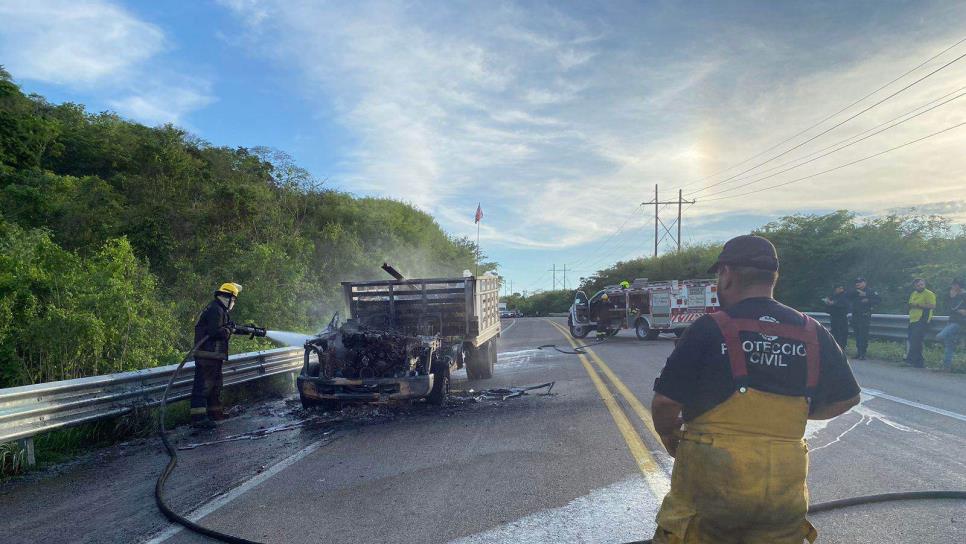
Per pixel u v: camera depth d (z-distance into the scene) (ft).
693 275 155.74
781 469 6.75
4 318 27.81
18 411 19.52
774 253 7.60
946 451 19.20
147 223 57.88
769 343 7.00
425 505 15.62
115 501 17.03
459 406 29.84
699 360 7.09
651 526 13.73
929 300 39.50
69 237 54.49
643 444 20.92
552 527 13.83
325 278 74.28
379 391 28.09
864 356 45.29
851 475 16.98
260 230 70.18
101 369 30.35
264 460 20.98
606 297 75.31
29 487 18.90
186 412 29.27
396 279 35.06
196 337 27.17
